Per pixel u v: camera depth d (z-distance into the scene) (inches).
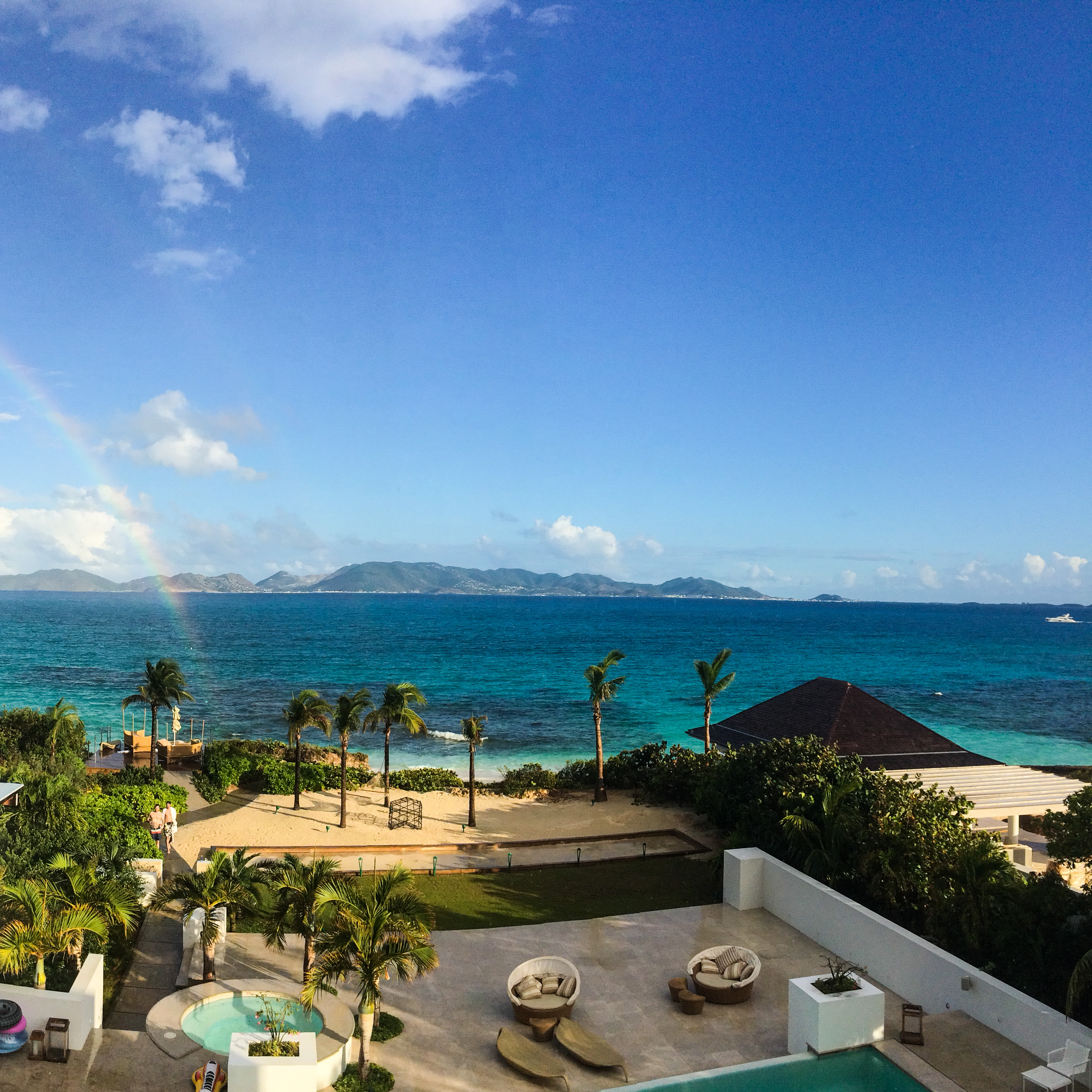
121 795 1190.3
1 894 636.7
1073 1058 537.3
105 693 3521.2
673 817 1406.3
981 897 727.7
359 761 1894.7
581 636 7155.5
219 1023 617.0
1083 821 709.3
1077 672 5260.8
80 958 665.6
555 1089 559.2
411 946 577.9
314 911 641.0
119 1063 557.0
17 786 967.0
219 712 3075.8
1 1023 550.3
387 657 5201.8
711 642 6806.1
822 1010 588.4
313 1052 524.4
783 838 950.4
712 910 915.4
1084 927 639.8
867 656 6018.7
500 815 1425.9
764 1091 549.0
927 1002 682.2
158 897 724.0
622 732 2748.5
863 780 954.1
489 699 3425.2
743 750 1201.4
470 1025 651.5
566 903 967.6
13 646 5689.0
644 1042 632.4
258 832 1256.2
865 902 826.8
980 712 3533.5
